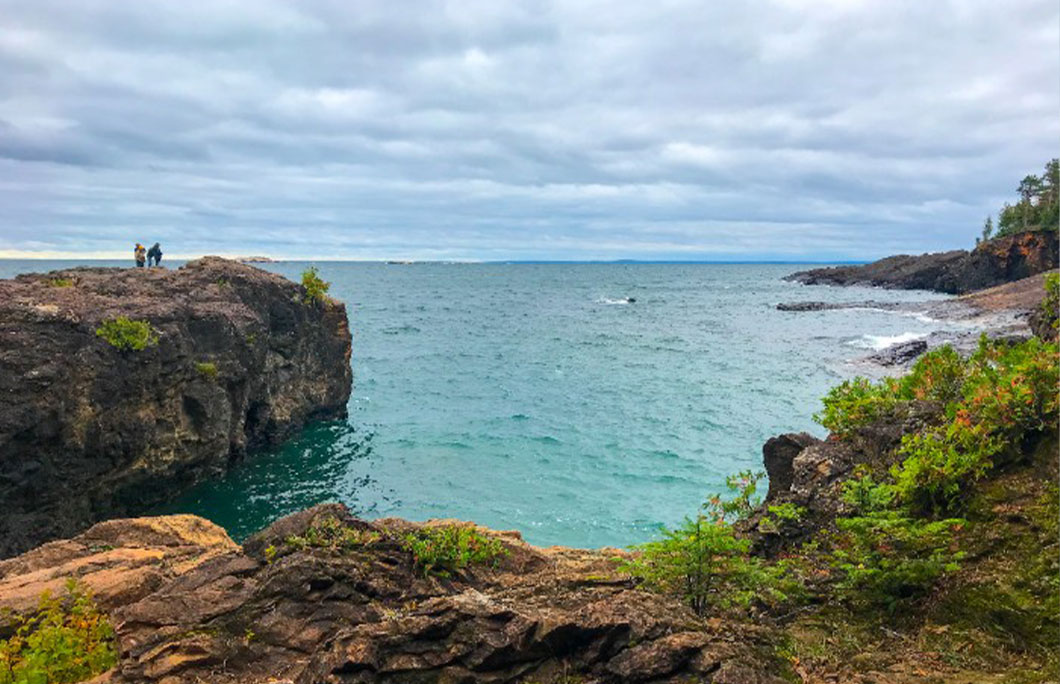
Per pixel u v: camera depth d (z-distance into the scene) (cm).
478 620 608
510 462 2786
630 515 2194
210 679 696
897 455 929
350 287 17562
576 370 4978
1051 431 775
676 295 14275
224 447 2742
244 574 841
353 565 848
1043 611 605
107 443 2192
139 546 1180
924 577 686
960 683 554
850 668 598
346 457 2956
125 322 2272
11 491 1923
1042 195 13062
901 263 15200
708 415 3509
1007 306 7238
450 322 8662
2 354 1942
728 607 708
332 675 564
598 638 600
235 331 2820
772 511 927
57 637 773
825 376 4500
